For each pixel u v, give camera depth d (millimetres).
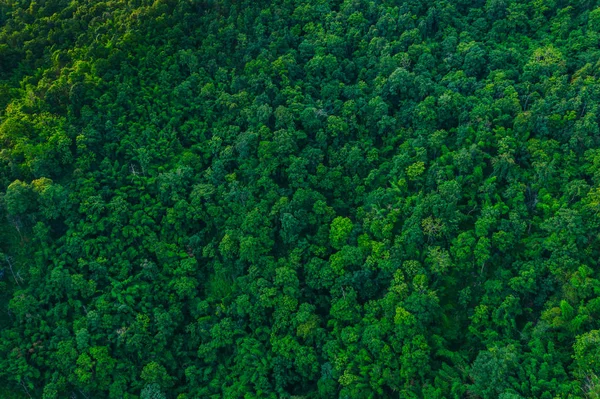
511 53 98125
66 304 79750
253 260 84312
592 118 83000
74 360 74625
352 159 90812
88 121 93875
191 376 78938
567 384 61875
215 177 93000
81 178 88375
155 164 94000
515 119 87062
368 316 76312
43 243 83312
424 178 86938
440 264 76500
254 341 79562
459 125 91562
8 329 77375
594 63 91938
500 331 72938
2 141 89000
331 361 74375
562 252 72812
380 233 82312
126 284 82938
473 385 66188
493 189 82500
